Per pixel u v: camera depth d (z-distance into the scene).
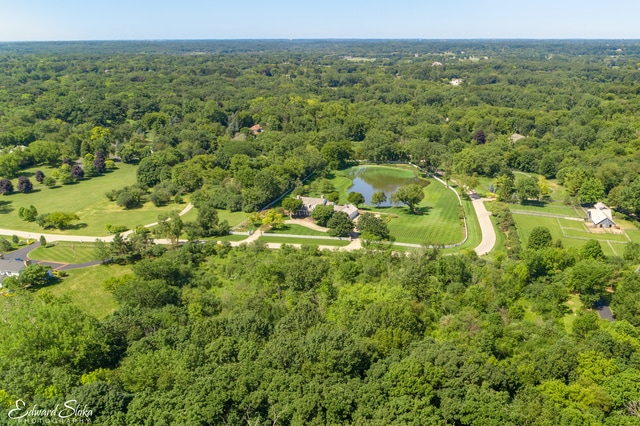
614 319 102.75
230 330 88.12
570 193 198.62
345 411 63.16
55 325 81.06
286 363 75.94
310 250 144.62
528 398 68.50
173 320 94.56
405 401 64.00
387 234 155.62
